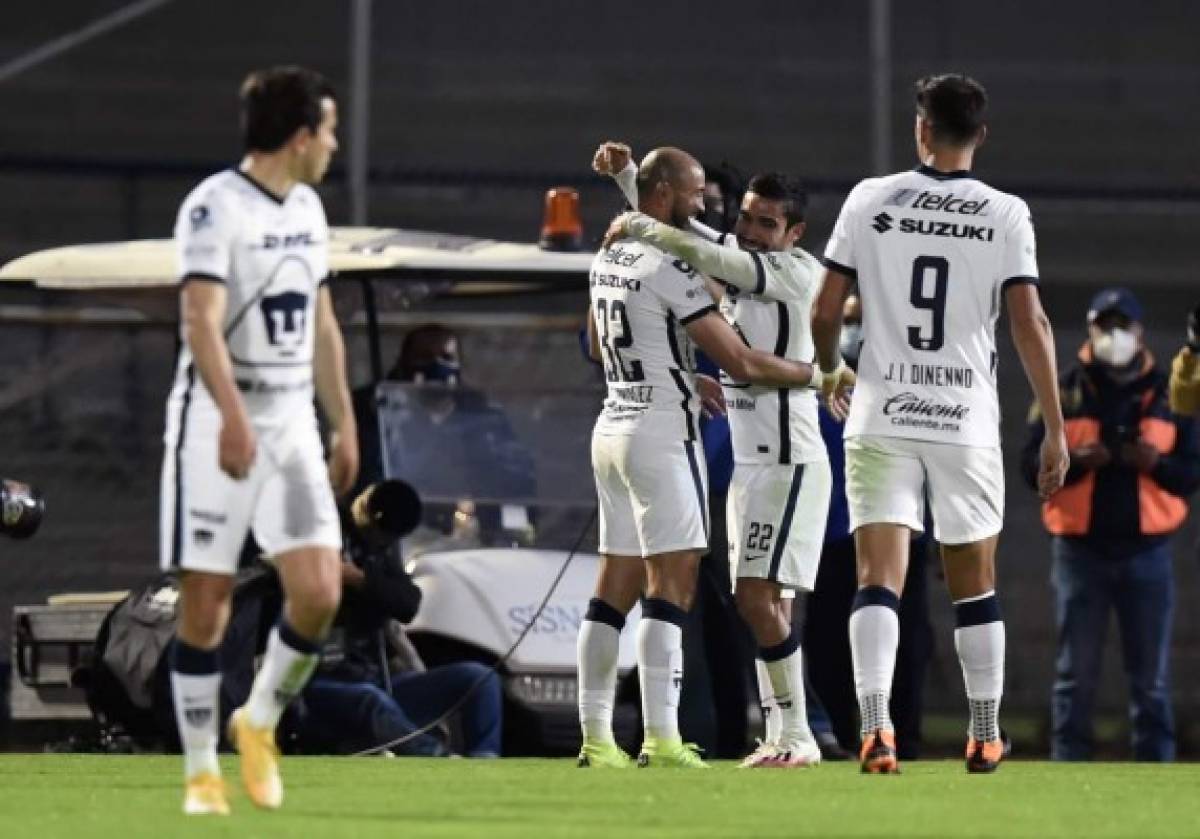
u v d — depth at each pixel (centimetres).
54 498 5384
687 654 3991
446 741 3684
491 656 3853
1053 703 4397
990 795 2530
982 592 2886
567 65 8462
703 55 8644
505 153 8106
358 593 3650
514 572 3941
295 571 2125
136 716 3797
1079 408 4316
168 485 2127
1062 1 8938
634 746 3847
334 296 4397
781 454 3061
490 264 4122
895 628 2834
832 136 8212
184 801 2369
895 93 8406
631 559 3095
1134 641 4325
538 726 3841
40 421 5503
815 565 3102
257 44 8450
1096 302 4331
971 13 8862
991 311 2806
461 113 8244
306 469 2130
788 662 3131
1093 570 4322
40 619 4044
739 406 3078
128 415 5559
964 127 2786
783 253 3012
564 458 4150
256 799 2195
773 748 3155
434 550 4000
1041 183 5725
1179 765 3472
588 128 8238
